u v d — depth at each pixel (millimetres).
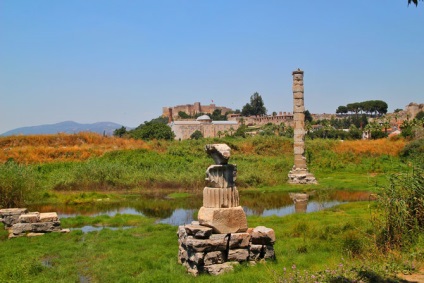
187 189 38250
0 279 12039
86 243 16969
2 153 49938
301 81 43312
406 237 13039
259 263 12516
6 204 27453
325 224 18922
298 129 43250
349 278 10039
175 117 191125
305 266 12258
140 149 53688
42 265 13719
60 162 47219
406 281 9898
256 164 50312
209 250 12180
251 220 21562
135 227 20609
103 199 32656
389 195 14055
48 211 27281
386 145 64062
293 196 34062
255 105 186125
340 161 56312
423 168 15539
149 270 13023
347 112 184250
